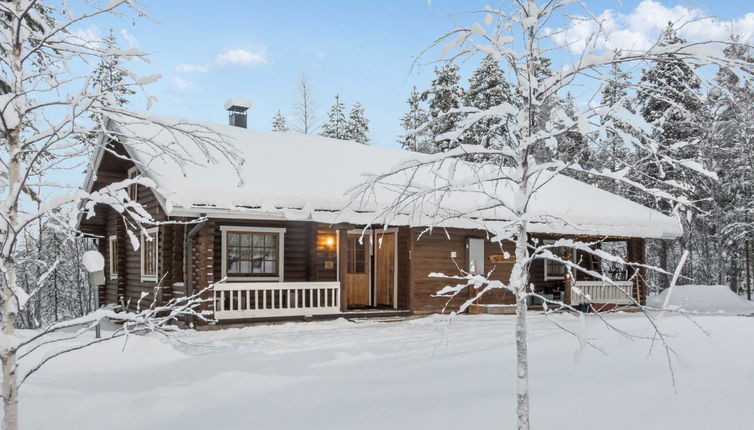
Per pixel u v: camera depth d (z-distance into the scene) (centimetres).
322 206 1395
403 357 853
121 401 637
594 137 352
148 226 1548
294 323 1388
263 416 568
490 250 1741
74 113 334
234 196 1279
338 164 1712
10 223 345
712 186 2416
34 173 362
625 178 338
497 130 427
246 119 1959
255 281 1487
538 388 549
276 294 1517
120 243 1817
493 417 484
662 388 498
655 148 324
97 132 351
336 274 1628
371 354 909
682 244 2978
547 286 1914
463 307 385
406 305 1622
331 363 848
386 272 1717
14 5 349
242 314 1345
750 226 2825
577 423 453
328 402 591
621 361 595
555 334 770
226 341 1133
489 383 593
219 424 559
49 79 370
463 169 1786
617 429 432
